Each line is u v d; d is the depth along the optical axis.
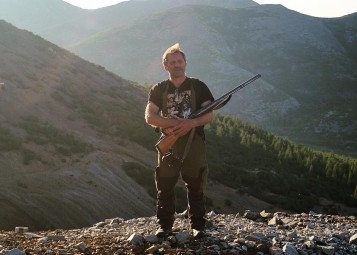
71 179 43.00
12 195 35.19
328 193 78.69
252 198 62.12
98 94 81.88
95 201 40.56
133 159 57.06
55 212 35.75
